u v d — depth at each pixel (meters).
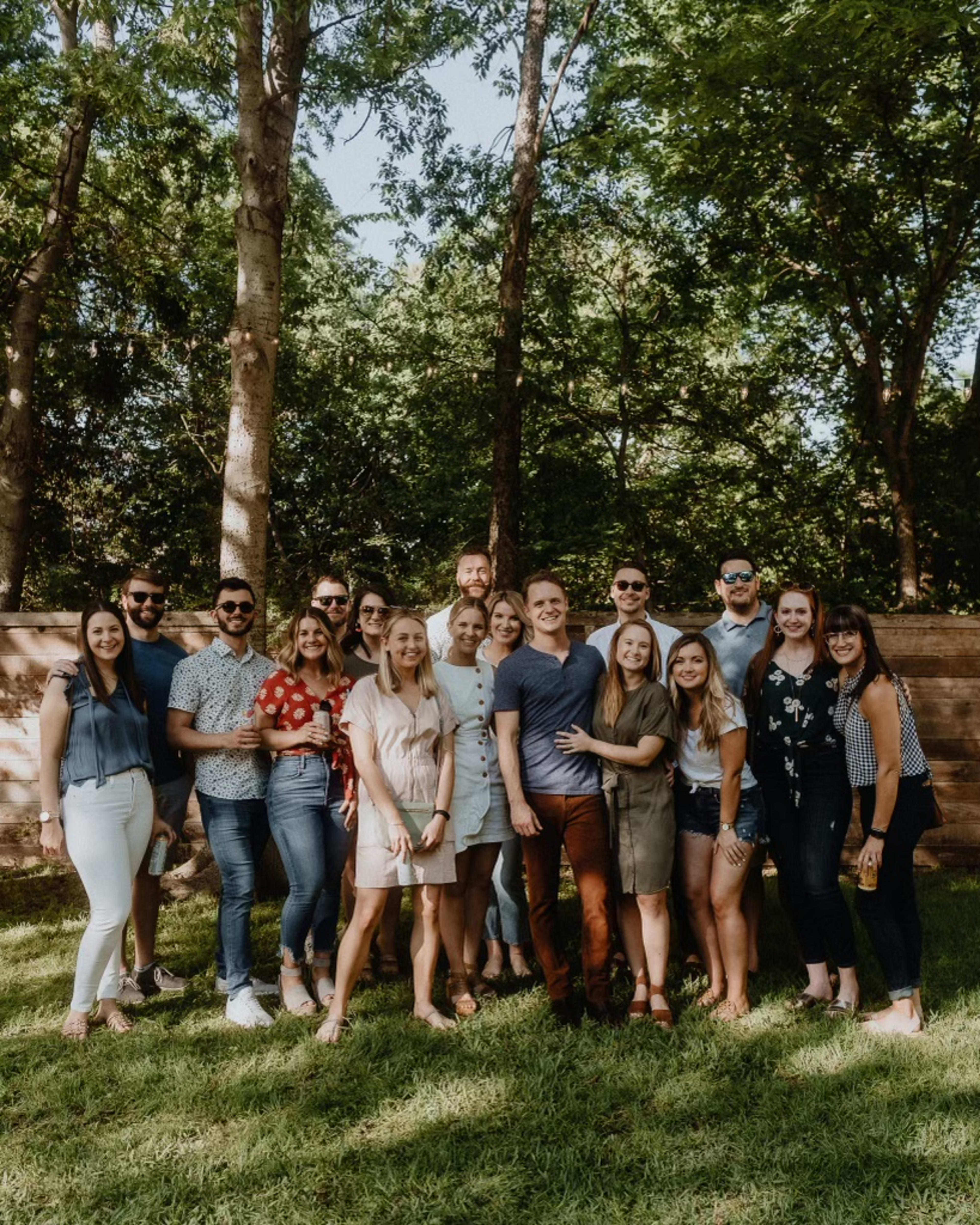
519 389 11.72
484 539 13.91
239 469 6.81
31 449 11.73
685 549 13.39
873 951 5.40
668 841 4.57
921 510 12.44
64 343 13.13
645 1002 4.57
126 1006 4.78
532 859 4.63
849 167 11.91
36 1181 3.28
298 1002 4.68
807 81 9.88
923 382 14.46
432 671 4.58
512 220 11.66
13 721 7.71
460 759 4.76
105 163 13.33
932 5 9.09
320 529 15.95
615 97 11.41
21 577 11.61
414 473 15.23
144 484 15.33
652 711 4.57
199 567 15.48
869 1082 3.89
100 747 4.42
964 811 7.44
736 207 11.66
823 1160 3.36
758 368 14.16
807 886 4.61
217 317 14.46
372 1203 3.15
